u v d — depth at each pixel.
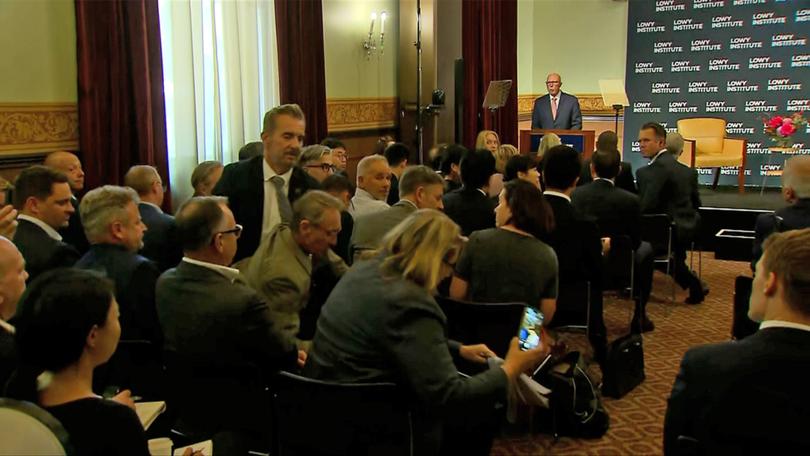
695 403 1.58
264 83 5.97
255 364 2.06
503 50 9.38
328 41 6.73
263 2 5.90
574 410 3.14
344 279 2.01
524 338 2.33
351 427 1.91
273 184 3.04
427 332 1.82
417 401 1.90
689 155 8.34
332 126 6.86
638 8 9.77
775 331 1.52
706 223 7.37
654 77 9.78
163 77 4.84
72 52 4.36
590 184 4.19
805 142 8.98
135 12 4.59
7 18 3.96
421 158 7.54
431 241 1.87
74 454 1.24
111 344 1.43
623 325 4.86
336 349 1.94
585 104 10.30
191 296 2.12
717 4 9.30
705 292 5.51
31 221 2.79
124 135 4.59
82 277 1.41
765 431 1.49
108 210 2.42
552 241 3.38
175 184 5.15
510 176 4.16
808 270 1.48
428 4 7.75
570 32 10.24
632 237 4.12
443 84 8.18
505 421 2.95
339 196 3.41
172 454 1.89
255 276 2.58
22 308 1.37
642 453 3.05
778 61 9.06
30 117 4.12
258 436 2.09
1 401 1.23
